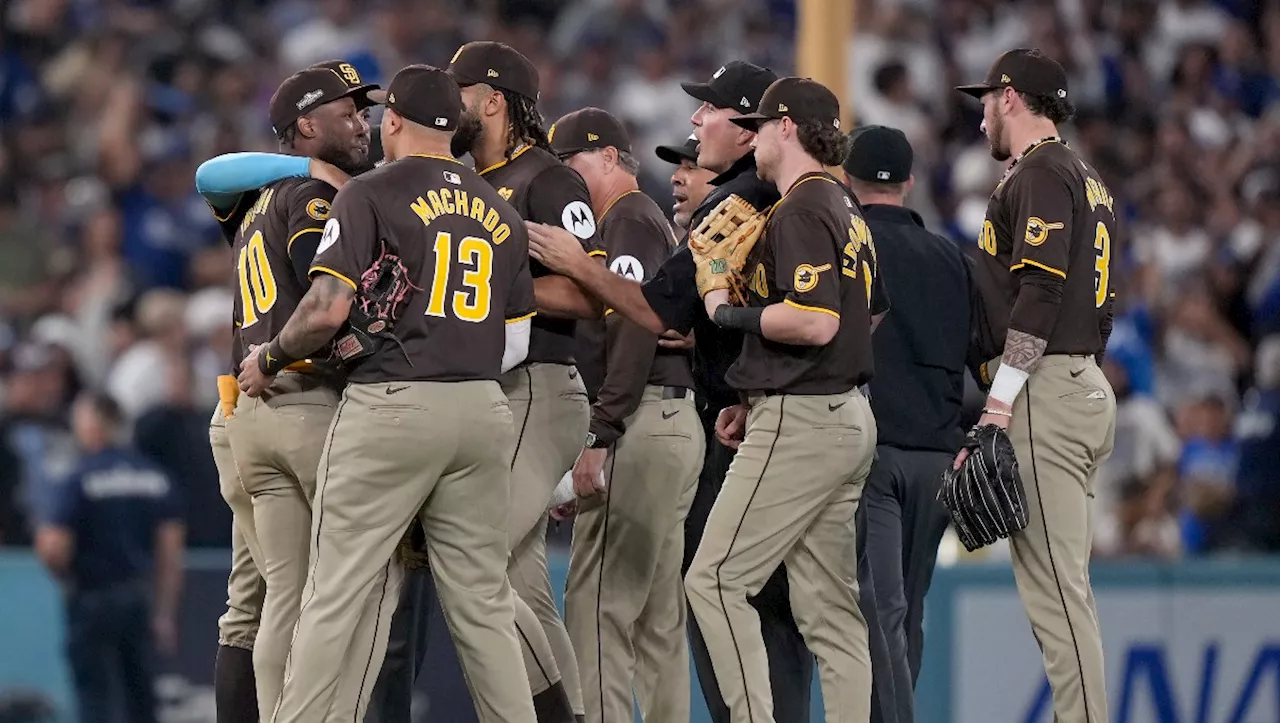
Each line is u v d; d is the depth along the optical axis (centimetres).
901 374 2233
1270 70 6116
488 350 1836
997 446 1936
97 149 5166
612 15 5766
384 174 1811
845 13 2700
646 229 2139
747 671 1930
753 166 2084
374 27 5678
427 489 1825
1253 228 5094
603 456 2089
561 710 2002
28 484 3653
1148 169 5500
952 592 3138
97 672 3212
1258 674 3291
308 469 1877
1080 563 1980
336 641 1788
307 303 1750
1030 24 5847
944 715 3117
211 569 3288
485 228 1848
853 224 1944
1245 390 4619
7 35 5684
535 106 2041
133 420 3544
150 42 5600
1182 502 3822
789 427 1923
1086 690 1959
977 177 4919
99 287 4578
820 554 1984
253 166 1917
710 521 1967
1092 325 1981
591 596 2147
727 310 1930
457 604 1864
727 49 5866
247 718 2038
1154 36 6109
